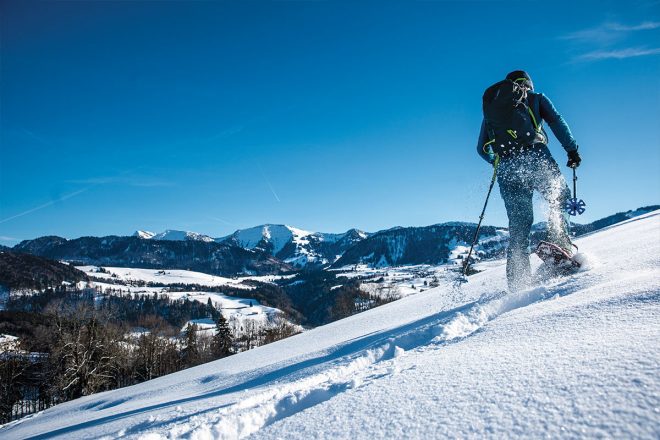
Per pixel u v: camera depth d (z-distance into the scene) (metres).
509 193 3.45
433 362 1.60
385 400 1.24
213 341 66.25
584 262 3.07
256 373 4.39
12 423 11.12
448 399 1.12
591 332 1.38
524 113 3.34
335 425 1.16
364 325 5.99
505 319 2.04
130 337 52.00
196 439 1.58
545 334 1.55
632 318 1.40
